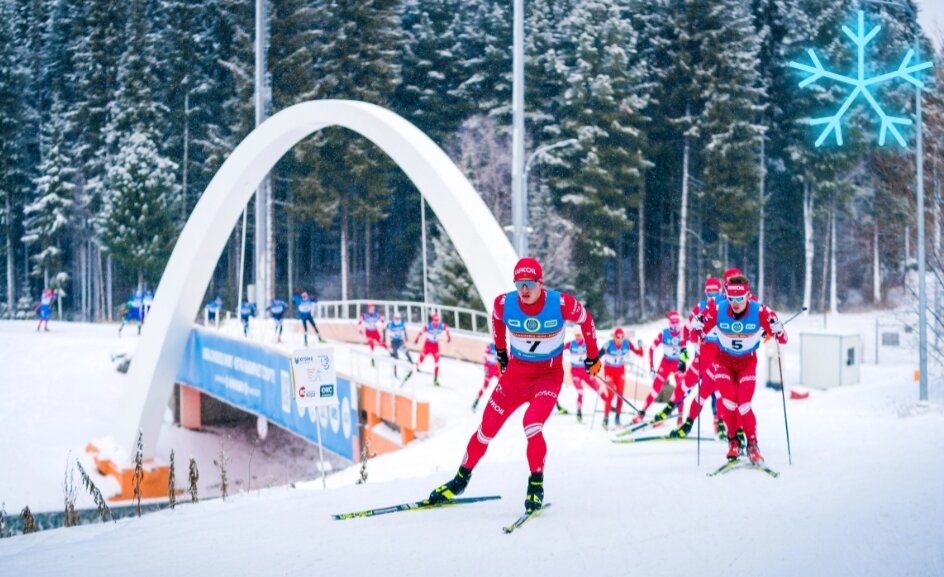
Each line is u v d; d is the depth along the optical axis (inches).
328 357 396.8
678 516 210.4
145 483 946.7
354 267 2564.0
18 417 1159.6
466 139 2207.2
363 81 2245.3
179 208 2370.8
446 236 1702.8
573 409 706.2
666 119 2257.6
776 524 198.8
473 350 1048.8
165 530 227.6
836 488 239.6
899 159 1141.1
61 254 2425.0
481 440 223.6
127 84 2384.4
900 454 300.5
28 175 2711.6
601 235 2087.8
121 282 2632.9
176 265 1025.5
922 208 746.8
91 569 185.6
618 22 2171.5
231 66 2272.4
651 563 171.5
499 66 2290.8
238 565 180.1
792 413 601.9
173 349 1019.3
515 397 220.2
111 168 2306.8
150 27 2454.5
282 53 2252.7
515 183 924.0
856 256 2421.3
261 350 935.0
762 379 1015.0
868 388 878.4
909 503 213.0
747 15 2253.9
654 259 2470.5
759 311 281.6
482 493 249.6
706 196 2190.0
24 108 2741.1
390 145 842.8
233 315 2354.8
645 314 2251.5
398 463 569.9
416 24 2507.4
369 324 977.5
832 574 161.3
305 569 174.4
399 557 179.6
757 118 2342.5
